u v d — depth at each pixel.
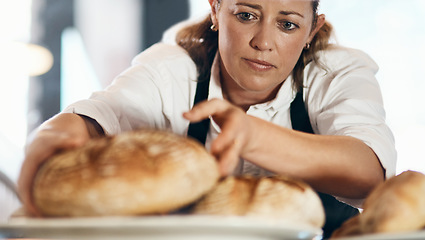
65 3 4.28
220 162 0.58
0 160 1.86
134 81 1.27
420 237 0.44
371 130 0.98
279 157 0.74
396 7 3.73
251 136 0.67
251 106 1.22
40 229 0.45
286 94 1.21
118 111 1.18
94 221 0.43
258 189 0.55
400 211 0.51
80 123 0.91
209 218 0.43
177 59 1.30
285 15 1.00
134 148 0.50
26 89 4.25
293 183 0.58
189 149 0.52
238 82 1.08
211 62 1.30
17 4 4.31
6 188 1.59
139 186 0.47
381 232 0.52
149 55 1.35
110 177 0.47
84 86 4.32
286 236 0.47
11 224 0.45
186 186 0.49
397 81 3.78
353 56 1.25
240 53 1.03
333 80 1.19
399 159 3.75
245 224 0.44
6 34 4.33
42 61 4.14
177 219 0.43
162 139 0.52
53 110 4.29
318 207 0.58
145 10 4.20
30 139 0.63
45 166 0.52
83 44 4.30
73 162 0.50
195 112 0.60
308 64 1.25
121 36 4.25
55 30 4.31
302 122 1.25
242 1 0.99
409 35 3.73
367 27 3.79
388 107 3.81
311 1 1.03
